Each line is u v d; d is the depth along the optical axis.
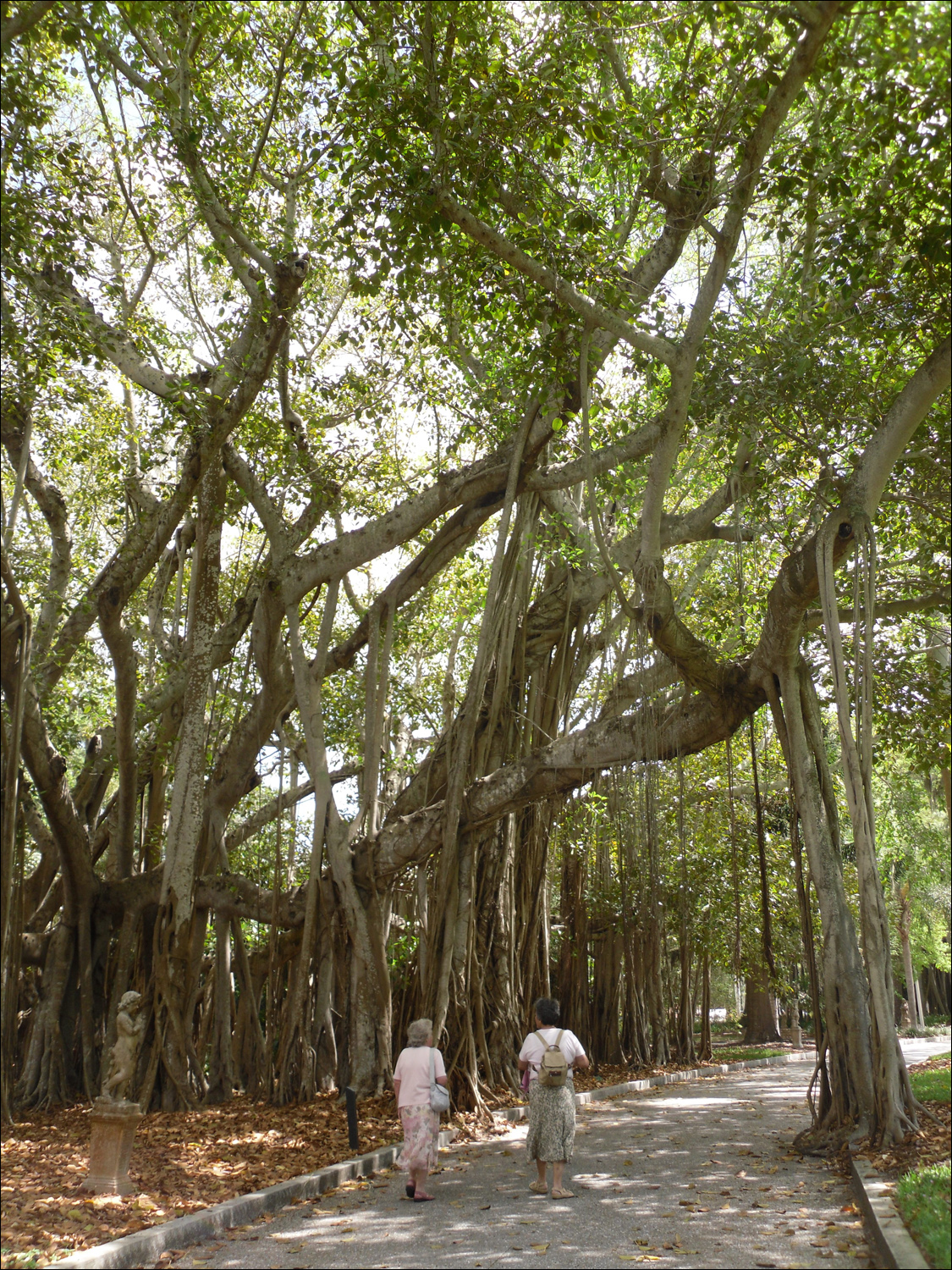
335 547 14.02
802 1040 33.56
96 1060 14.38
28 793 15.97
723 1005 51.72
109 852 17.52
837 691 8.90
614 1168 9.02
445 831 12.91
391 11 8.87
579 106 9.45
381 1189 8.44
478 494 13.54
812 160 8.62
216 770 15.38
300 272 12.57
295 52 12.22
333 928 14.11
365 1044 13.27
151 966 14.48
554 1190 7.74
